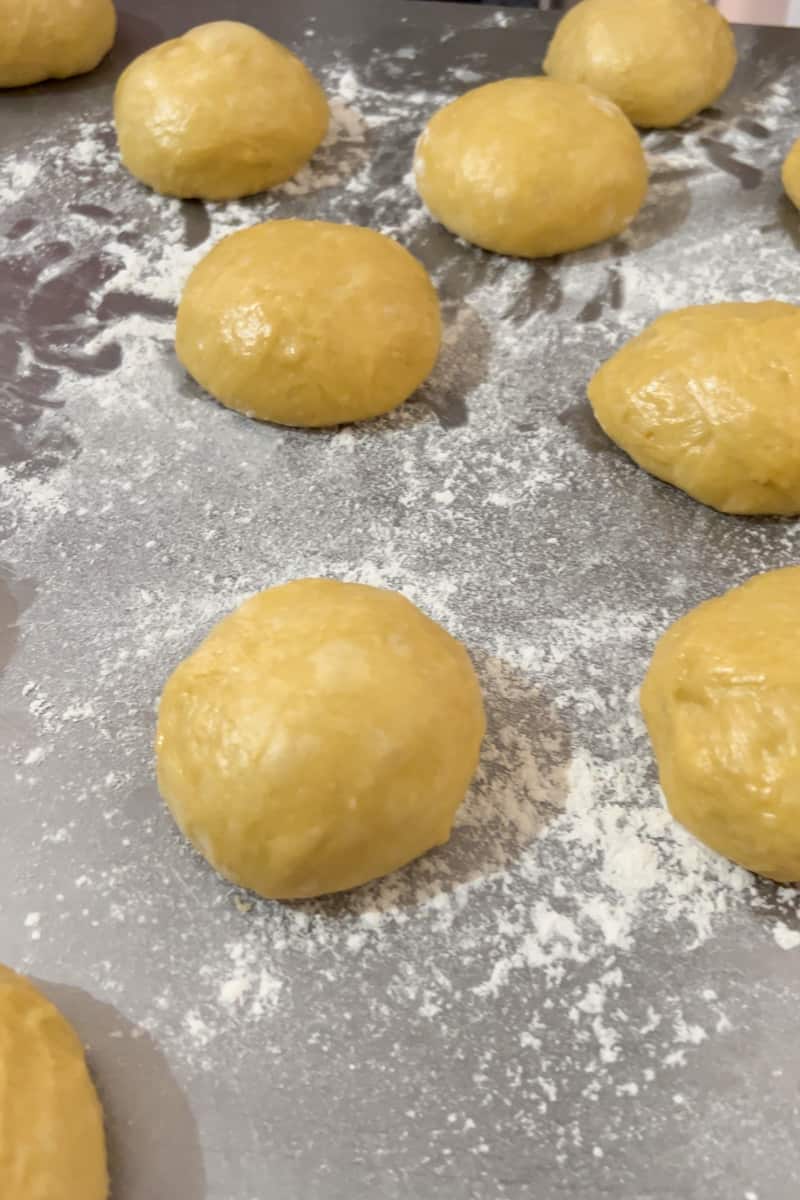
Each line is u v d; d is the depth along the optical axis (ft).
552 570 1.44
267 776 1.21
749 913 1.25
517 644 1.39
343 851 1.22
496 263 1.68
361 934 1.24
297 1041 1.19
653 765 1.32
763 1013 1.20
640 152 1.68
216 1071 1.18
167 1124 1.16
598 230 1.66
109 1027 1.20
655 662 1.32
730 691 1.25
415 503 1.48
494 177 1.61
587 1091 1.17
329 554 1.45
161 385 1.57
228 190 1.72
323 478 1.50
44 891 1.26
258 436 1.53
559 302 1.64
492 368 1.58
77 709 1.35
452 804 1.25
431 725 1.24
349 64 1.90
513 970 1.22
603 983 1.22
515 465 1.51
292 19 1.97
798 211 1.72
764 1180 1.14
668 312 1.61
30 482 1.49
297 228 1.57
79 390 1.56
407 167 1.78
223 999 1.21
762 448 1.41
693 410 1.44
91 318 1.62
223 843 1.22
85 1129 1.12
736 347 1.45
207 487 1.49
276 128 1.69
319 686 1.23
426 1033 1.20
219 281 1.52
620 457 1.52
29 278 1.65
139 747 1.33
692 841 1.28
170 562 1.44
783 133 1.82
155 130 1.67
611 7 1.77
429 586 1.42
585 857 1.27
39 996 1.18
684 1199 1.13
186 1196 1.13
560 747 1.33
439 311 1.58
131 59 1.92
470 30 1.96
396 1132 1.16
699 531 1.46
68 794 1.31
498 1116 1.16
